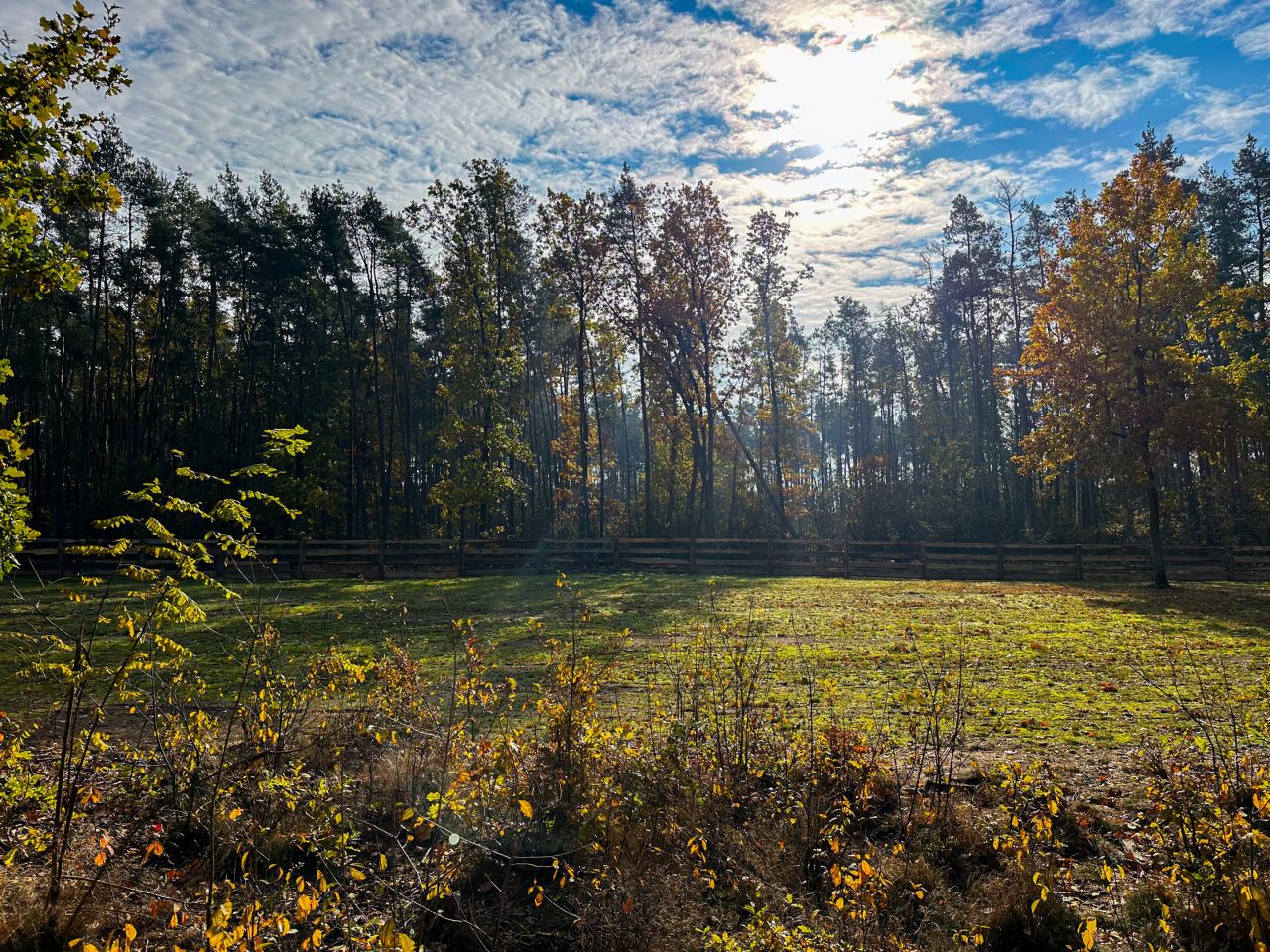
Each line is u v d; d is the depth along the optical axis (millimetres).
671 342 40625
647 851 5371
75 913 4703
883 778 6699
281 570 29328
